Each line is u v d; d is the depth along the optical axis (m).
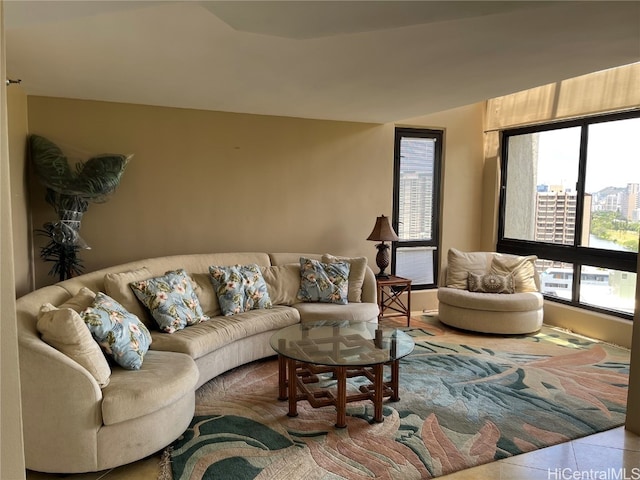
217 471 2.33
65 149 3.89
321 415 2.94
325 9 1.86
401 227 5.71
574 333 4.80
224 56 2.83
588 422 2.86
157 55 2.81
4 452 1.03
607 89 4.39
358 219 5.33
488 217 5.93
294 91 3.73
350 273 4.53
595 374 3.64
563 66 3.00
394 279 5.04
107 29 2.38
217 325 3.46
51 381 2.16
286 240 4.98
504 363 3.89
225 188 4.66
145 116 4.29
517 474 2.34
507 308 4.60
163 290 3.39
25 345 2.16
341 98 4.00
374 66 3.02
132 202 4.29
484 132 5.93
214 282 3.91
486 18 2.16
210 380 3.49
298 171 4.98
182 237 4.51
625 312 4.45
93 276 3.38
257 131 4.75
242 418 2.89
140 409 2.29
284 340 3.18
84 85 3.57
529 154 5.49
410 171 5.70
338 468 2.37
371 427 2.79
